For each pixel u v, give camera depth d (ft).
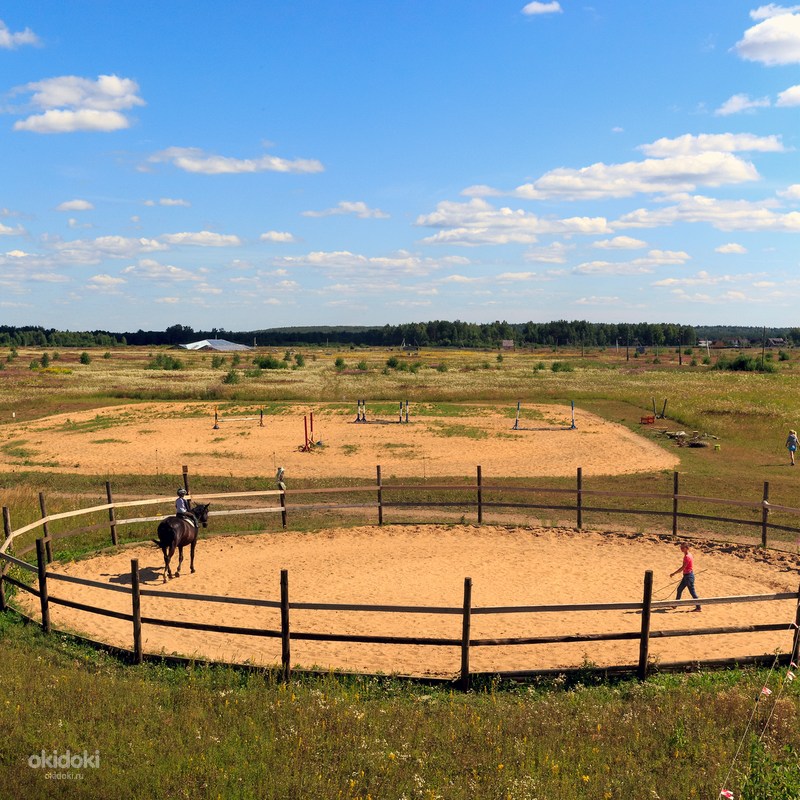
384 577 54.08
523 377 288.10
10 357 438.40
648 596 33.65
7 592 48.19
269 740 26.48
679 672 35.14
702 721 28.63
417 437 126.31
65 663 35.73
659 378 269.64
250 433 131.85
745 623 44.04
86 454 112.27
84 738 26.40
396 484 89.25
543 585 51.80
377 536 66.64
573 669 35.12
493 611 33.22
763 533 60.59
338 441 122.42
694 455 107.34
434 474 95.20
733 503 61.72
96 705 29.30
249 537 66.64
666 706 30.19
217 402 179.52
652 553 60.08
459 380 265.75
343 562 58.29
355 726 27.63
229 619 45.01
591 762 25.55
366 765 24.68
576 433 129.39
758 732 27.48
